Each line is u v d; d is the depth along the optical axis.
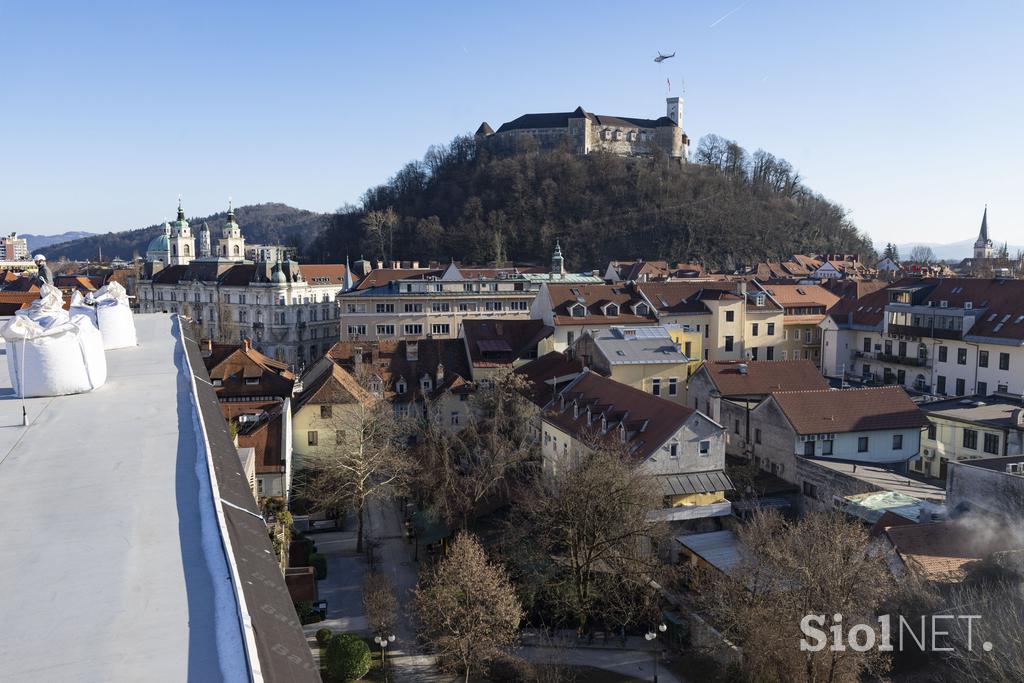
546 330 96.25
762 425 69.25
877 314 106.44
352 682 43.84
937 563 42.84
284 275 154.88
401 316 128.38
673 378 81.38
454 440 69.62
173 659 7.65
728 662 43.34
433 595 45.69
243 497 12.48
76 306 26.17
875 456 66.81
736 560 50.31
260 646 8.23
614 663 46.50
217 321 161.88
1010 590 37.56
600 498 50.28
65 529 10.45
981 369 88.69
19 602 8.57
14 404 17.39
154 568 9.43
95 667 7.45
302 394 81.50
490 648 43.62
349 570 59.03
